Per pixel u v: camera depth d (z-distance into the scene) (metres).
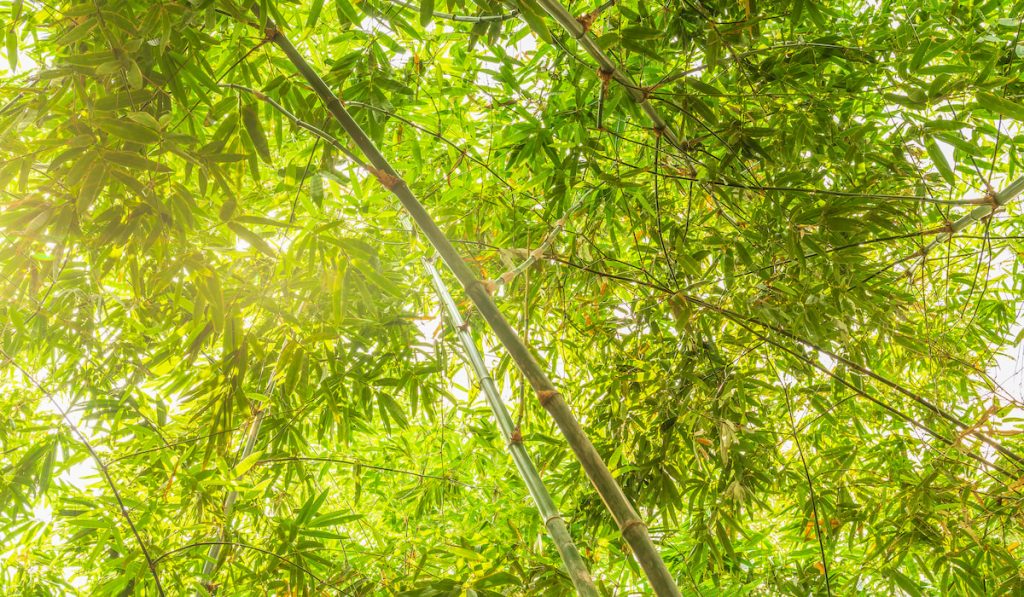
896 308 2.48
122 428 2.73
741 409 2.71
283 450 2.83
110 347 2.63
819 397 2.87
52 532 2.81
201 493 2.11
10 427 2.66
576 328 3.03
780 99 2.39
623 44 1.72
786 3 2.26
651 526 3.11
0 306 2.05
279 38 1.64
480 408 3.31
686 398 2.79
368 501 4.18
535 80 2.63
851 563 3.38
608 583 2.94
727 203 2.37
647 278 2.82
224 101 1.65
